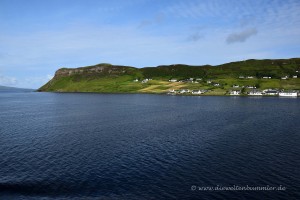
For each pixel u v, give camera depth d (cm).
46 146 6856
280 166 5350
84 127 9669
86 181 4625
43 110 15862
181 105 18275
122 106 17762
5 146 6850
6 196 4109
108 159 5778
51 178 4734
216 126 9800
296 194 4175
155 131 8881
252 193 4212
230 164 5475
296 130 8900
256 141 7388
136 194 4172
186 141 7425
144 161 5650
